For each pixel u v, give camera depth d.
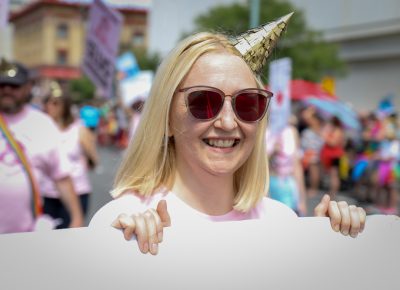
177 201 1.47
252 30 1.56
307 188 9.21
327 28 23.95
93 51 6.12
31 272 1.09
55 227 3.45
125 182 1.50
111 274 1.14
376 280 1.38
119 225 1.18
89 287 1.12
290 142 4.47
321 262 1.33
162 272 1.18
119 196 1.48
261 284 1.27
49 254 1.11
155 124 1.46
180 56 1.44
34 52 59.66
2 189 2.48
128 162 1.50
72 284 1.11
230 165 1.44
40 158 2.66
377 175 7.74
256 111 1.44
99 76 6.07
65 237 1.12
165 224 1.23
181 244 1.21
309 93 11.66
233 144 1.46
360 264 1.36
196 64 1.42
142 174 1.48
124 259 1.16
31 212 2.55
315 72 16.59
